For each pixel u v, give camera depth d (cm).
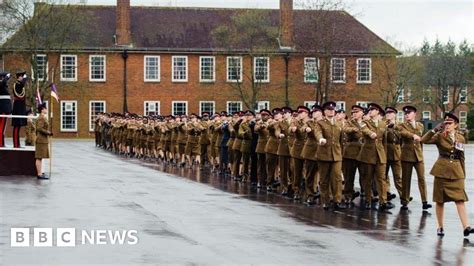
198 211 1775
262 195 2195
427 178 2919
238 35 6500
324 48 6234
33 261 1187
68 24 6250
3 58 6119
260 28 6525
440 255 1295
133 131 4144
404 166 1939
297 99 6556
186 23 6762
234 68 6500
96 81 6431
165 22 6731
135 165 3372
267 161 2338
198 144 3366
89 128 6425
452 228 1608
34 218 1591
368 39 6612
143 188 2273
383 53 6544
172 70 6538
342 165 2014
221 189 2341
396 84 6619
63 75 6372
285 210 1853
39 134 2461
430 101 8025
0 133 2561
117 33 6494
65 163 3366
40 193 2047
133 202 1905
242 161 2650
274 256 1247
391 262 1224
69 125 6394
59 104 6359
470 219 1755
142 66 6512
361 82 6525
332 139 1903
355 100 6512
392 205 1952
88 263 1176
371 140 1931
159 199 1992
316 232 1509
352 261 1224
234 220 1644
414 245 1388
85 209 1745
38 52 6169
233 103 6581
